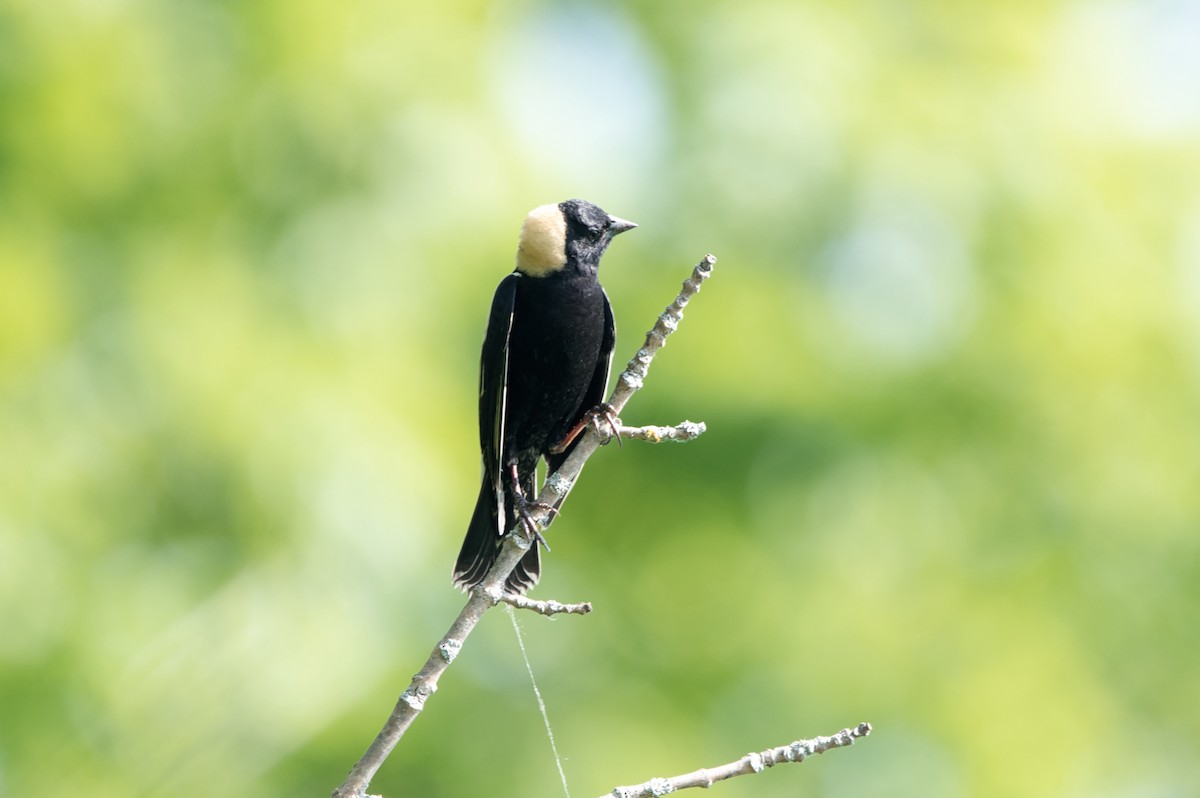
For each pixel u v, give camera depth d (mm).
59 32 14117
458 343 14250
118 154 14664
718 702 15219
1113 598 15586
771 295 14555
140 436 13008
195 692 11969
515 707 14398
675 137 15133
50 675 12023
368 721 12438
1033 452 15039
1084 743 14953
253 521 12445
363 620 12266
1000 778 14625
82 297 14180
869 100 14484
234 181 14758
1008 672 15094
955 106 14688
